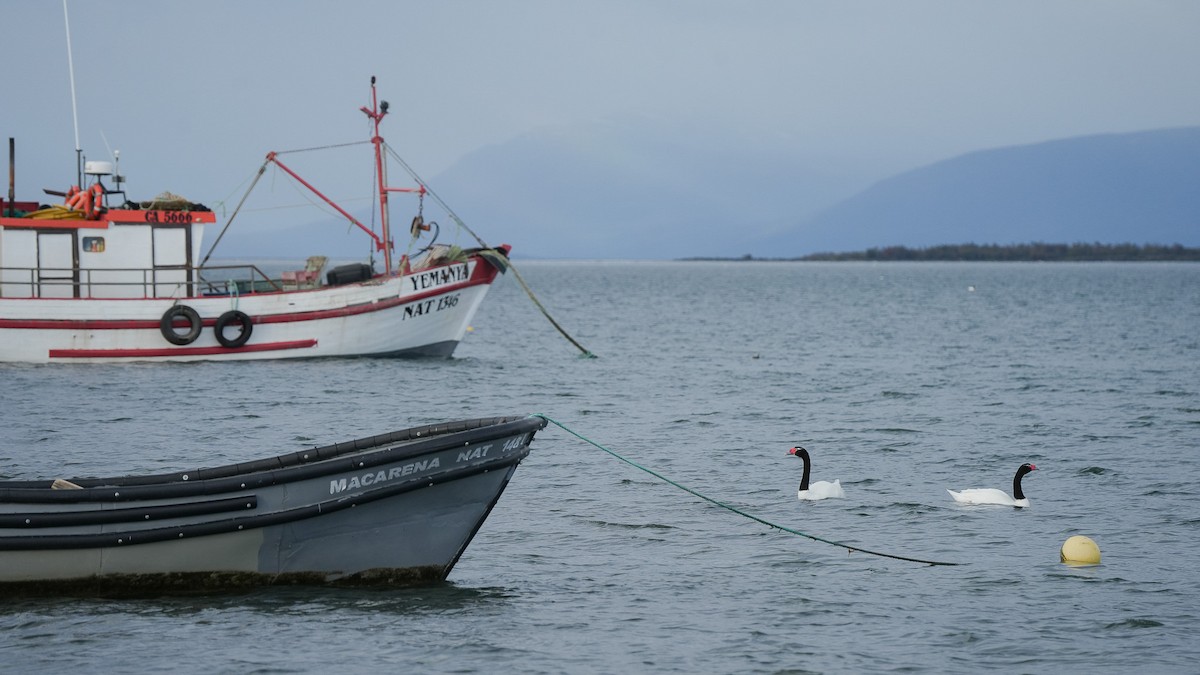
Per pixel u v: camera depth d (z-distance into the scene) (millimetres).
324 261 70312
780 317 144375
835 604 27812
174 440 47312
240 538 26875
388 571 28188
